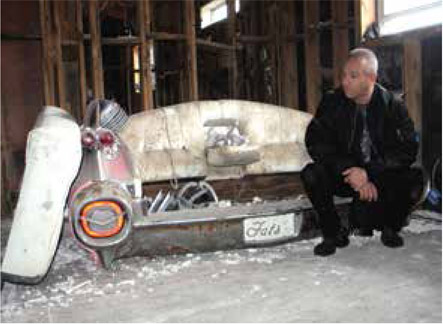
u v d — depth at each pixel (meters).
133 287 2.60
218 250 2.91
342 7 5.06
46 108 2.98
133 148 3.44
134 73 7.20
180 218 2.83
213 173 3.59
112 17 6.48
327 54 5.56
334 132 2.98
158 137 3.53
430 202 3.78
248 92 6.54
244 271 2.76
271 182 3.76
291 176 3.81
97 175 2.65
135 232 2.74
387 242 3.06
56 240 2.45
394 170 2.89
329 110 2.97
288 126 3.79
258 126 3.73
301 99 6.08
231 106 3.75
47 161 2.47
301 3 5.96
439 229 3.41
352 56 2.87
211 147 3.52
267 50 6.37
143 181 3.39
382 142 2.94
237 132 3.67
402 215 2.99
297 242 3.28
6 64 4.82
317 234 3.09
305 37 5.52
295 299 2.34
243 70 6.54
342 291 2.41
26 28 4.91
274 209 3.00
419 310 2.16
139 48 5.43
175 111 3.63
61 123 2.62
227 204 3.36
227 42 6.16
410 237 3.27
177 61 6.65
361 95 2.88
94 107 2.89
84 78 5.17
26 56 4.92
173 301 2.38
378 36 4.17
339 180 2.99
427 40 3.67
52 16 4.96
